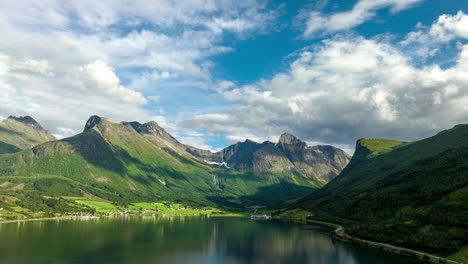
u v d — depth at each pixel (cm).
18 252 17088
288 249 19275
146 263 15488
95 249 18362
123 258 16362
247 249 19312
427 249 15738
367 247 19200
